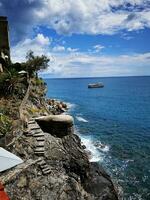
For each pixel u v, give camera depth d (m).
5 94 26.94
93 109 70.50
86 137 37.84
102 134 40.03
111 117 57.31
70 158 20.78
